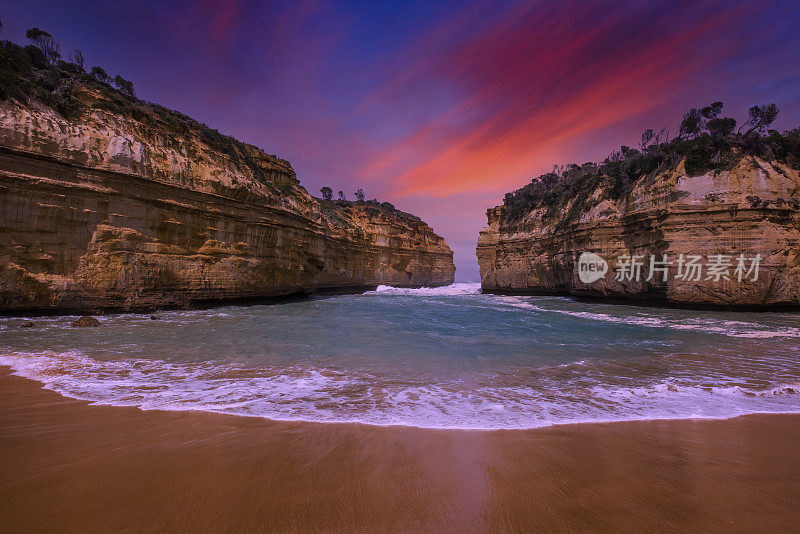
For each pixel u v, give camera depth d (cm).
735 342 1276
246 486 344
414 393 667
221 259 2316
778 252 2148
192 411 548
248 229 2544
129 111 2045
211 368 824
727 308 2245
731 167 2302
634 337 1375
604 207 3031
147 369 806
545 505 324
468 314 2191
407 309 2522
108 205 1778
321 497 329
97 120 1866
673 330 1562
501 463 402
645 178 2748
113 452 408
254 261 2550
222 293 2297
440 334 1393
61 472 361
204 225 2247
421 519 301
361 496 333
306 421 515
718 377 823
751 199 2195
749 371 879
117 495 323
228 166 2527
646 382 775
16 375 736
